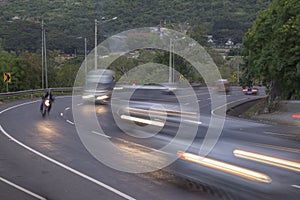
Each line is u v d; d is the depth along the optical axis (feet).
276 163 37.73
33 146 47.85
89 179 32.53
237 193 28.19
